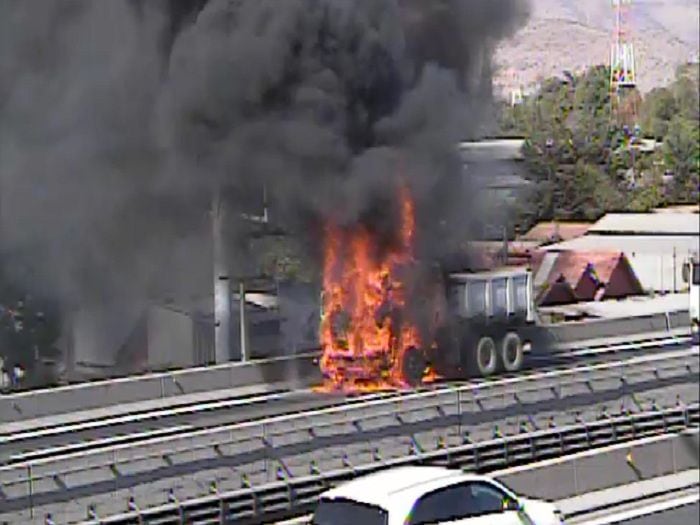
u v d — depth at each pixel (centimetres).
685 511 2386
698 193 8650
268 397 3256
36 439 2736
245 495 2162
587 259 6762
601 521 2302
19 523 1905
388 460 2402
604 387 2902
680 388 3095
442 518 1594
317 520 1596
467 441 2573
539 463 2447
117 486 2028
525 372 3738
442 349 3609
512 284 3822
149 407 3136
